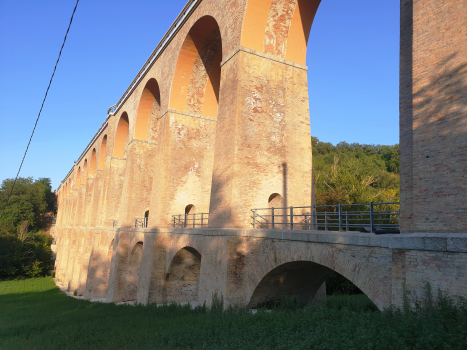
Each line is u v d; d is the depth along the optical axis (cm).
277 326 810
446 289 575
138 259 2352
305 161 1380
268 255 1068
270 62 1345
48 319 1855
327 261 853
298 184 1347
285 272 1090
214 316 1052
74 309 2205
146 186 2497
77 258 3800
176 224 1853
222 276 1175
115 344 1019
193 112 1992
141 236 2059
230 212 1200
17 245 5094
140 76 2550
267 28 1352
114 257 2412
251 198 1238
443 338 488
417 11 694
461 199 587
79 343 1116
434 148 633
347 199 2684
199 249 1392
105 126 3334
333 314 801
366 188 2997
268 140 1302
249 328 844
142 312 1558
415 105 673
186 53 1828
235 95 1271
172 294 1783
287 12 1361
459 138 600
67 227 5141
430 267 602
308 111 1416
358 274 765
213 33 1716
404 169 729
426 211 632
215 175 1335
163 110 2000
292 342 666
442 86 634
